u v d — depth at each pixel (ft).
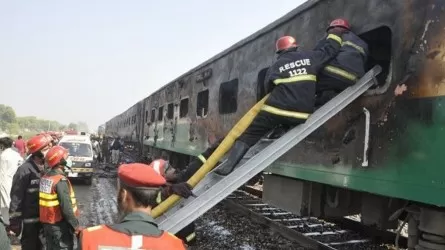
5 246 8.75
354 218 26.45
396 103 12.31
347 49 12.60
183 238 13.83
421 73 11.49
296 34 18.26
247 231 23.88
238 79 25.11
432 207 11.87
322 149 15.89
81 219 27.81
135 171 6.40
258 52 22.33
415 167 11.40
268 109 11.80
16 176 14.55
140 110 75.97
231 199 33.55
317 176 16.17
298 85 11.60
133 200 6.41
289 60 11.91
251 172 11.23
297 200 19.16
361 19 14.12
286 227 21.93
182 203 11.84
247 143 11.91
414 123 11.57
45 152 14.74
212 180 11.96
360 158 13.69
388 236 20.57
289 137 11.61
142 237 6.10
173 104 45.11
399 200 14.49
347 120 14.47
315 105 13.91
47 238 13.89
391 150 12.34
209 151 14.49
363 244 20.22
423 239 12.11
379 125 12.93
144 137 67.82
